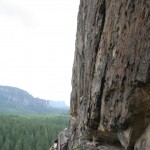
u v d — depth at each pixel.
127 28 8.01
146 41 6.86
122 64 8.34
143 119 8.20
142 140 8.32
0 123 139.25
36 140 116.81
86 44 13.24
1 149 110.75
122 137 9.55
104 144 12.16
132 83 7.69
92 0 11.99
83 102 14.21
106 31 9.98
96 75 10.92
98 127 11.55
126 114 8.30
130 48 7.75
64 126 149.25
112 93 9.39
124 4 8.24
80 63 16.19
